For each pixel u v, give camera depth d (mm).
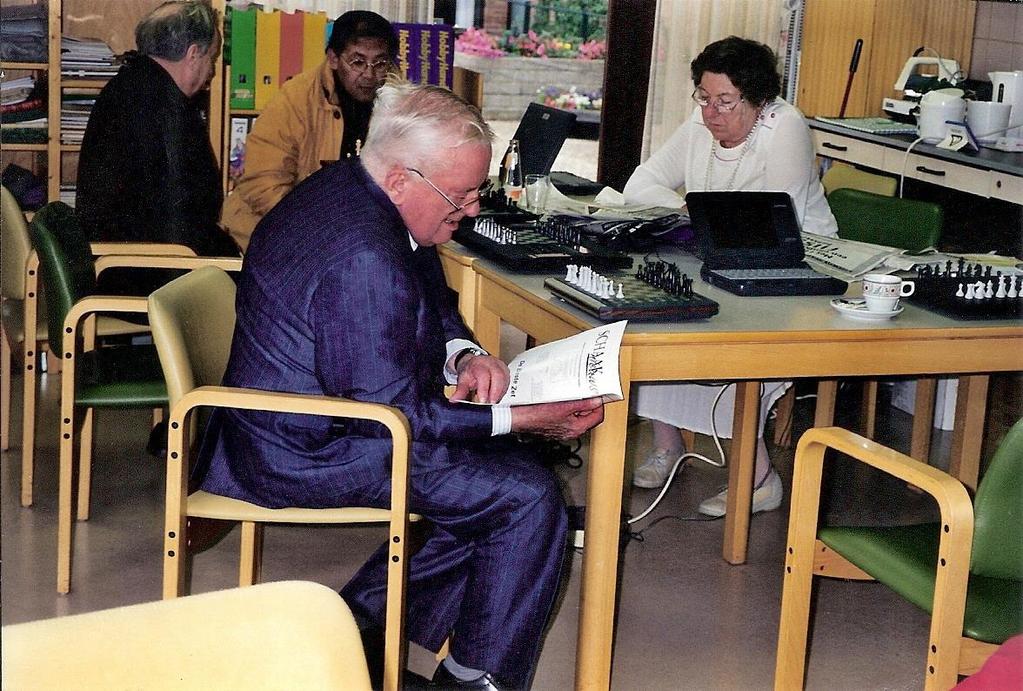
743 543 2861
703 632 2529
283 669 966
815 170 3260
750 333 2105
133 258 2854
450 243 2771
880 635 2557
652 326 2117
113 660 938
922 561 1887
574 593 2682
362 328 1911
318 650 970
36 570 2648
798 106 5043
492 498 1963
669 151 3510
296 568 2750
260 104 4180
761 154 3238
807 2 4957
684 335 2076
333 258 1923
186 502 1971
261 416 1987
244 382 2010
